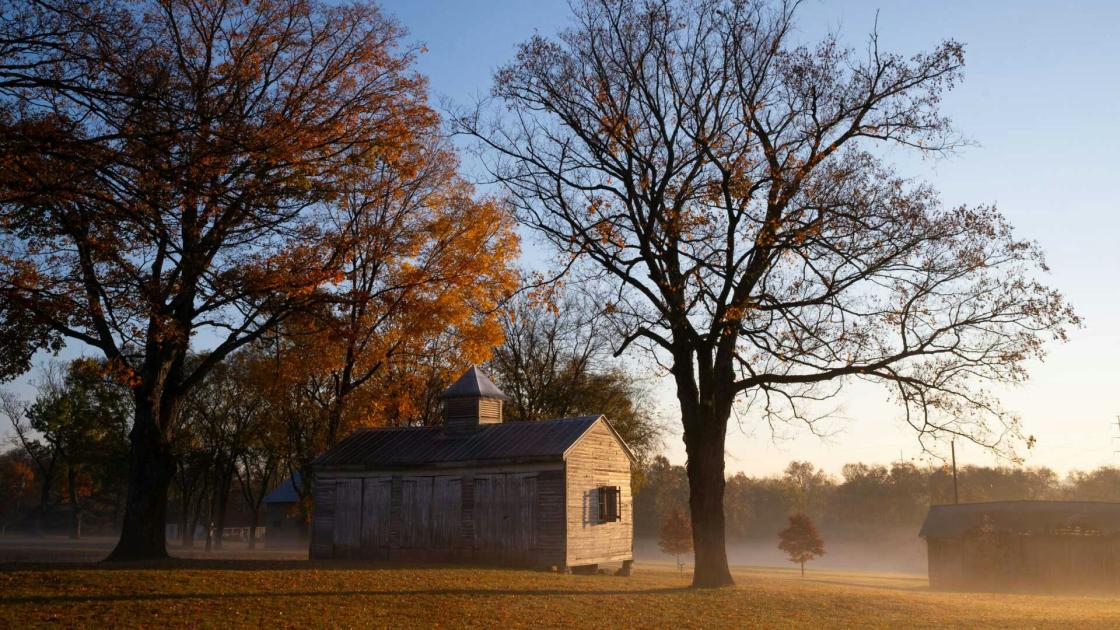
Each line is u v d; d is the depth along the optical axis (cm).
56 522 9906
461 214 3366
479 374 3438
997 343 2238
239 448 6078
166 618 1659
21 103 1703
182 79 2202
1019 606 2514
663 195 2467
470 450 3189
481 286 3328
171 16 2553
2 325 2069
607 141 2527
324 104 2577
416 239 3228
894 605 2325
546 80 2566
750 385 2458
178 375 2778
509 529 3038
